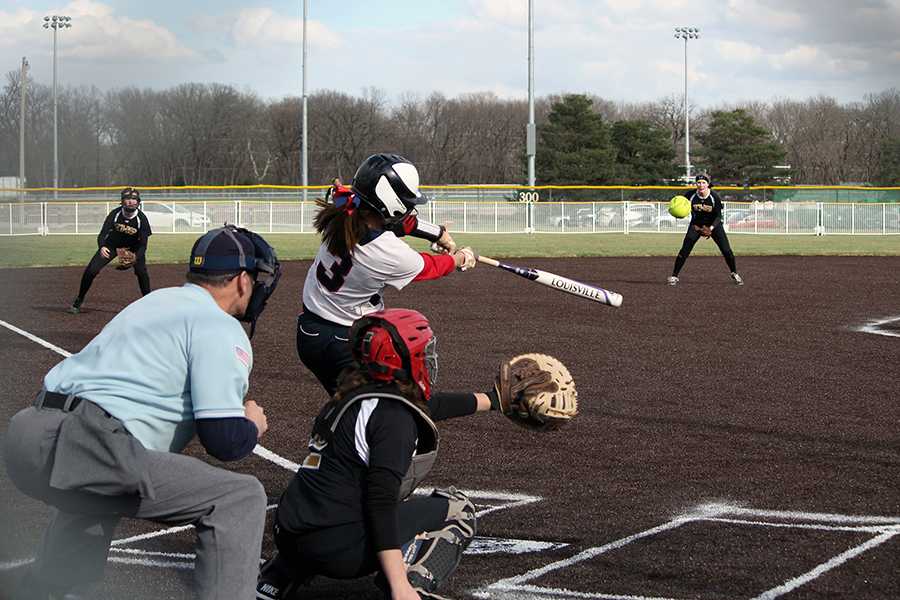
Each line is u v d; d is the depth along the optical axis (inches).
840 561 376.8
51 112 4148.6
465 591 348.2
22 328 1015.0
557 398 327.0
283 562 321.7
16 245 2385.6
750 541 398.3
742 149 5359.3
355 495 301.4
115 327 300.5
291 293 1349.7
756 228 3203.7
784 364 804.6
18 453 290.5
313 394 689.6
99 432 284.7
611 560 378.0
